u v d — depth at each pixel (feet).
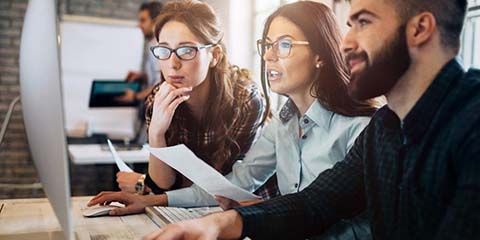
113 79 6.53
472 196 1.70
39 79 2.17
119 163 4.11
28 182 8.68
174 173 3.57
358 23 2.22
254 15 3.70
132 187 3.75
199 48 3.60
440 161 1.92
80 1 6.58
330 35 2.83
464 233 1.70
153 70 4.23
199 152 3.51
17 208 3.46
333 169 2.68
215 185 2.77
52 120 2.12
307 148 3.06
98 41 6.63
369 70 2.19
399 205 2.19
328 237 2.53
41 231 2.79
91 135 6.71
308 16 2.92
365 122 2.76
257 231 2.36
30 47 2.25
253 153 3.39
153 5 3.89
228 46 3.71
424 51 2.00
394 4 2.05
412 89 2.07
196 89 3.58
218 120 3.50
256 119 3.49
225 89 3.58
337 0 2.81
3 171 8.57
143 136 5.88
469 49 2.30
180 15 3.58
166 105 3.52
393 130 2.28
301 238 2.48
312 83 2.98
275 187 3.33
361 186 2.55
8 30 9.98
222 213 2.36
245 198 2.83
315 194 2.58
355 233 2.51
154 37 3.79
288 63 3.04
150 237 2.15
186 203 3.33
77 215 3.14
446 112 1.94
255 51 3.72
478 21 2.34
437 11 1.95
